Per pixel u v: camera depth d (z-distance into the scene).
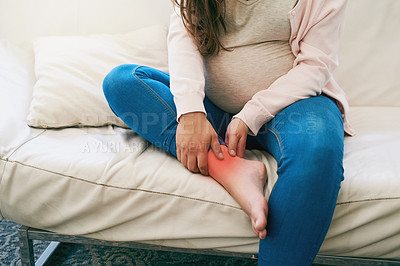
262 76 0.92
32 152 0.94
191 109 0.85
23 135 1.03
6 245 1.18
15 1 1.48
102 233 0.94
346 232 0.83
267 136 0.91
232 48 0.94
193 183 0.85
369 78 1.31
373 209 0.80
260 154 0.96
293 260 0.75
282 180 0.77
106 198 0.89
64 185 0.90
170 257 1.15
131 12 1.44
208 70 0.97
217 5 0.87
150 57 1.30
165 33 1.37
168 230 0.88
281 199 0.75
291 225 0.74
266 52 0.93
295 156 0.76
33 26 1.49
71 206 0.92
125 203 0.88
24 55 1.38
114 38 1.34
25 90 1.23
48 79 1.16
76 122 1.11
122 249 1.19
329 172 0.74
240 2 0.89
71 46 1.28
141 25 1.45
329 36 0.91
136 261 1.13
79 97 1.12
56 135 1.05
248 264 1.12
